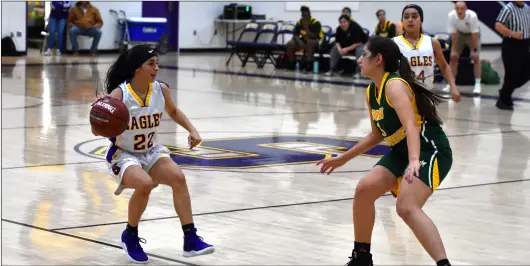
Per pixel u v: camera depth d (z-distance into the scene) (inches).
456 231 255.9
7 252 222.5
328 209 281.1
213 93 661.3
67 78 740.0
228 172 342.6
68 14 1008.2
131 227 219.6
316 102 613.6
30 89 646.5
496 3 981.8
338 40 832.3
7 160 358.9
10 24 967.6
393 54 201.5
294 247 233.9
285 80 787.4
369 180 202.1
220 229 251.8
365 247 206.8
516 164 378.3
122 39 1059.3
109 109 209.6
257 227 255.0
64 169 341.4
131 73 219.0
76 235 241.6
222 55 1115.3
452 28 712.4
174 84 725.3
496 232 255.8
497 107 603.2
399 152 205.2
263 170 349.1
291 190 310.7
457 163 377.1
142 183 212.2
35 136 427.2
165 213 270.2
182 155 380.2
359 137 449.7
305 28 881.5
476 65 694.5
